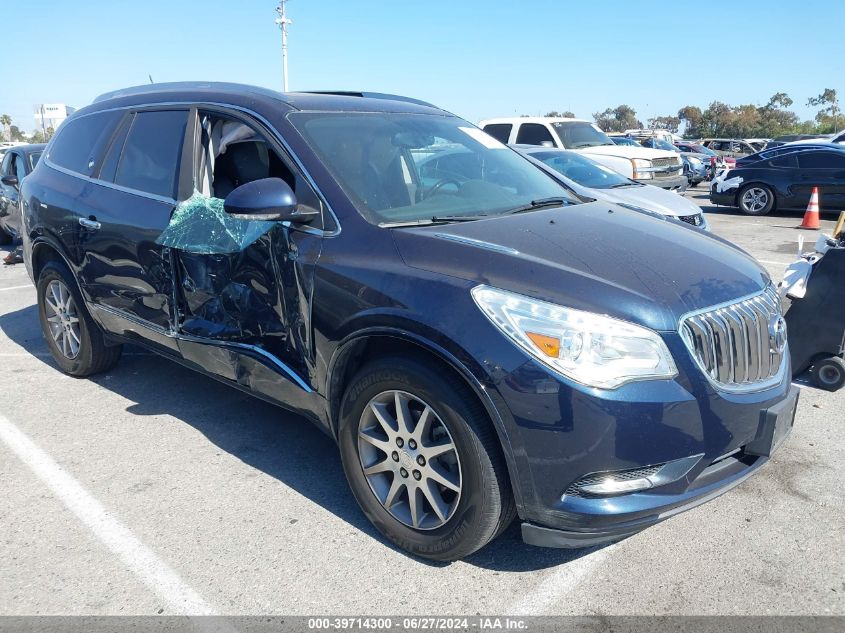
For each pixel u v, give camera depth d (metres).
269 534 3.11
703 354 2.59
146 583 2.77
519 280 2.60
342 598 2.68
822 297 4.57
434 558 2.84
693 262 2.93
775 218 14.48
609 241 3.03
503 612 2.60
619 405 2.42
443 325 2.58
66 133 4.95
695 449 2.55
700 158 28.12
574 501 2.51
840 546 2.97
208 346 3.68
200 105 3.88
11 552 2.98
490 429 2.58
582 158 9.50
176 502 3.38
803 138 40.53
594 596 2.68
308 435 4.11
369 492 3.01
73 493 3.46
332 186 3.19
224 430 4.18
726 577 2.78
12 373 5.24
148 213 3.92
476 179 3.76
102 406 4.56
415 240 2.88
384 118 3.86
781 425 2.83
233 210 3.02
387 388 2.82
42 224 4.73
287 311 3.24
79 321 4.83
